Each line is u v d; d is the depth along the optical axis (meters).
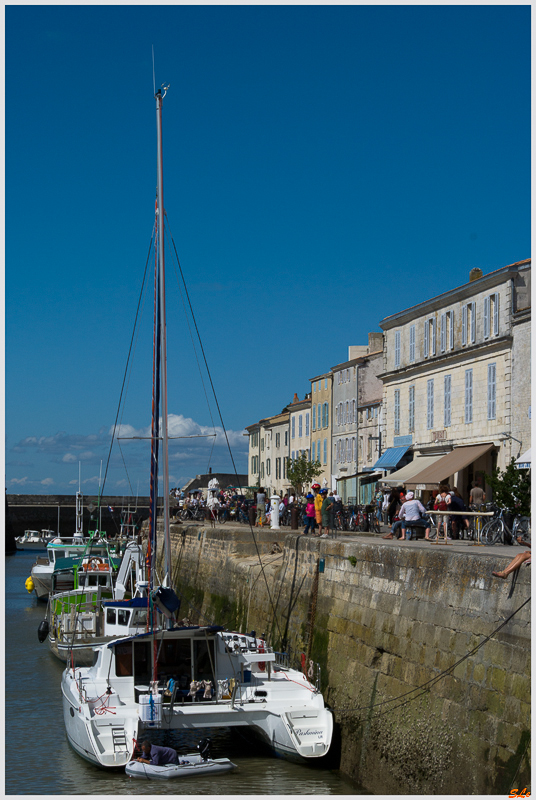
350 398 64.88
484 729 12.85
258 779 16.72
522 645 12.23
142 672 18.84
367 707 16.86
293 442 79.56
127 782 16.56
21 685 26.08
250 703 18.14
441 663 14.47
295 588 22.80
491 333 38.66
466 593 13.98
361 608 18.25
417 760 14.63
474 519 24.22
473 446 39.69
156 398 23.50
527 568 12.34
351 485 63.44
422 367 45.44
